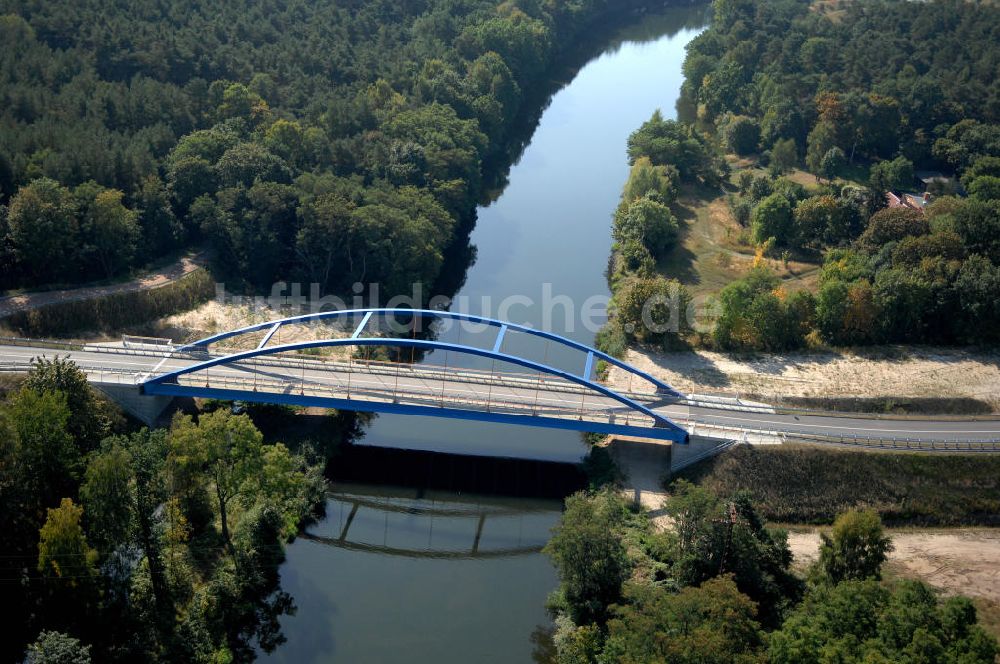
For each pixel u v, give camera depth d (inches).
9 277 7298.2
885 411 6835.6
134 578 4734.3
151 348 6737.2
